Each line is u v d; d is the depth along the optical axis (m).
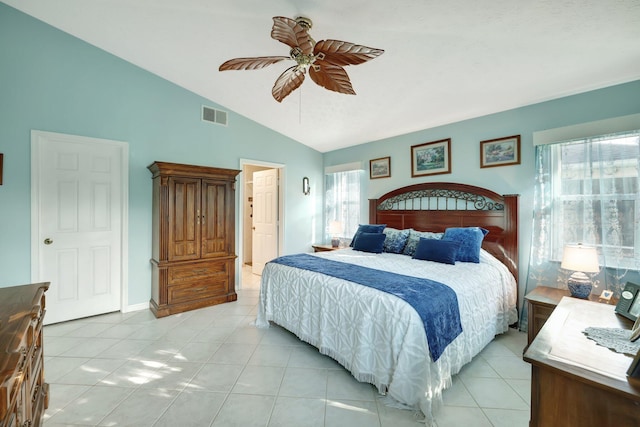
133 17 2.51
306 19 2.08
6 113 2.62
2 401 0.71
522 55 2.21
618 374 0.92
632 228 2.36
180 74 3.39
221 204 3.62
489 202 3.25
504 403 1.78
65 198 2.94
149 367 2.15
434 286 2.03
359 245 3.64
